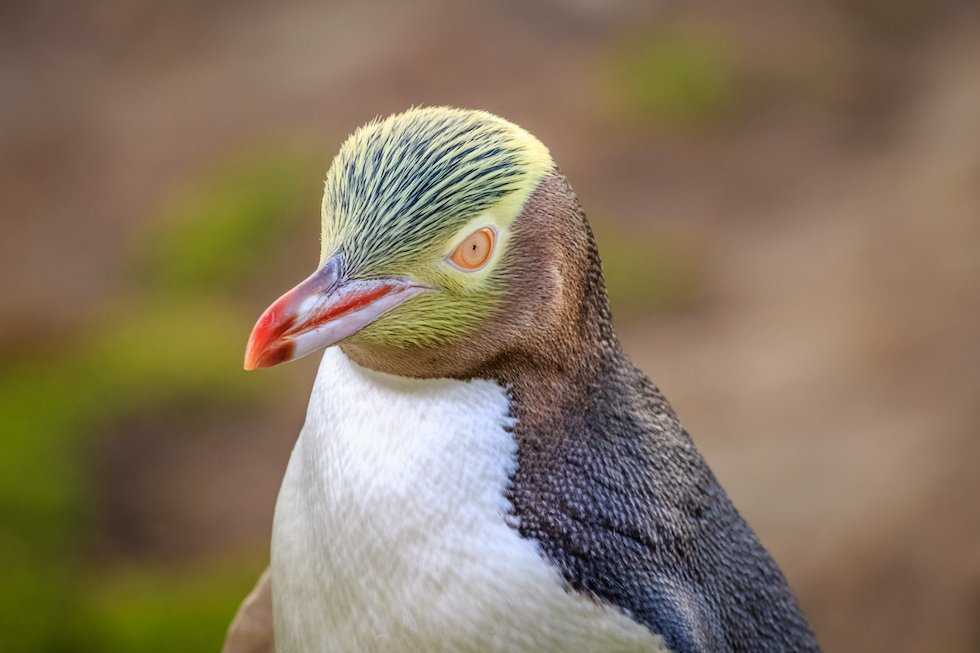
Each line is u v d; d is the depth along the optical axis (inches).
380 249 148.7
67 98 716.0
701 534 166.2
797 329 540.1
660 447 164.4
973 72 698.8
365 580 146.2
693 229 617.0
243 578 470.0
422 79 695.7
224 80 713.0
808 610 419.5
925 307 523.2
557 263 150.9
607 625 145.9
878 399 487.5
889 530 429.7
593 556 147.9
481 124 151.2
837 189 636.7
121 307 588.1
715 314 562.9
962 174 597.3
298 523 155.1
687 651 149.4
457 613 143.3
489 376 151.3
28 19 773.3
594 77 704.4
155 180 657.0
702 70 706.2
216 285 598.5
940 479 438.9
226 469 517.0
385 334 148.7
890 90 706.2
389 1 757.3
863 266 564.4
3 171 668.7
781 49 730.8
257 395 546.3
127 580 470.6
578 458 152.6
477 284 147.9
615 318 565.9
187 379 546.9
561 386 153.7
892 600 416.5
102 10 775.7
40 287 601.0
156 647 445.1
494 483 146.6
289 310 146.8
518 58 711.1
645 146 665.0
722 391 513.0
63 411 527.5
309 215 622.2
